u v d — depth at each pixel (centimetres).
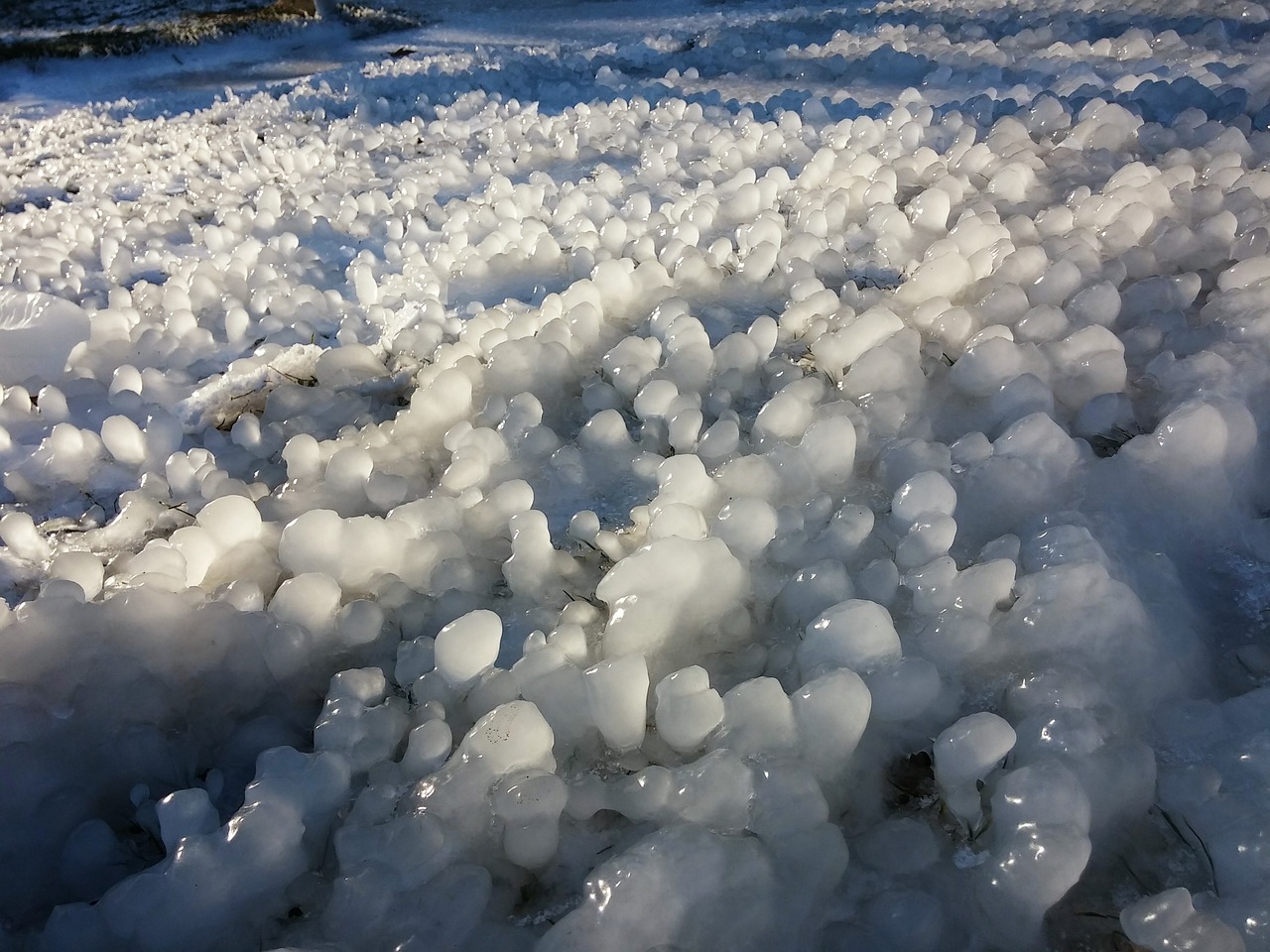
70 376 109
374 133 194
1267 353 82
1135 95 153
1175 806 50
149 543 72
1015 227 108
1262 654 60
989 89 169
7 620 65
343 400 98
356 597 71
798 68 208
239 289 127
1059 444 72
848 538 67
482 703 58
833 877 48
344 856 50
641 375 89
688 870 46
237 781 58
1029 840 45
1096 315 89
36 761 57
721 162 150
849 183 128
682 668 59
